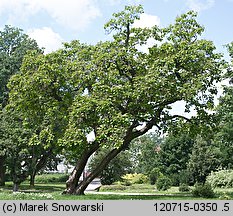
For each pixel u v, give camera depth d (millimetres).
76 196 22328
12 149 32188
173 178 48688
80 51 23688
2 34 48250
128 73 22875
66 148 22844
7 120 32969
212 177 41625
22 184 50750
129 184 48406
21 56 45812
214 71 22656
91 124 21734
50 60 23578
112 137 20594
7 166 34531
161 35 23812
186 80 22594
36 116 25062
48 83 22703
